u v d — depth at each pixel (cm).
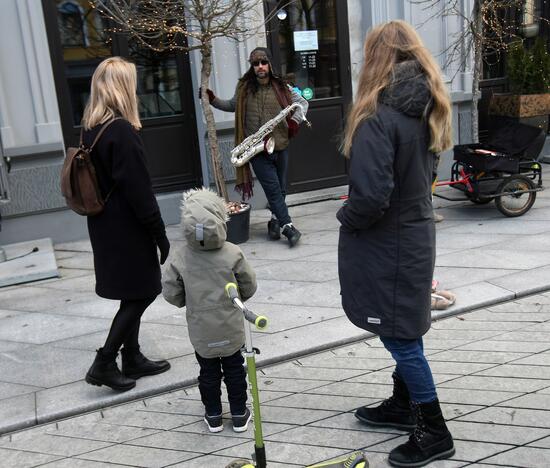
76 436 329
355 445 300
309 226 679
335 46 792
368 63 267
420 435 280
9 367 406
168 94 736
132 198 334
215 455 302
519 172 667
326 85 797
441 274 507
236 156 589
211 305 305
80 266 605
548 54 850
